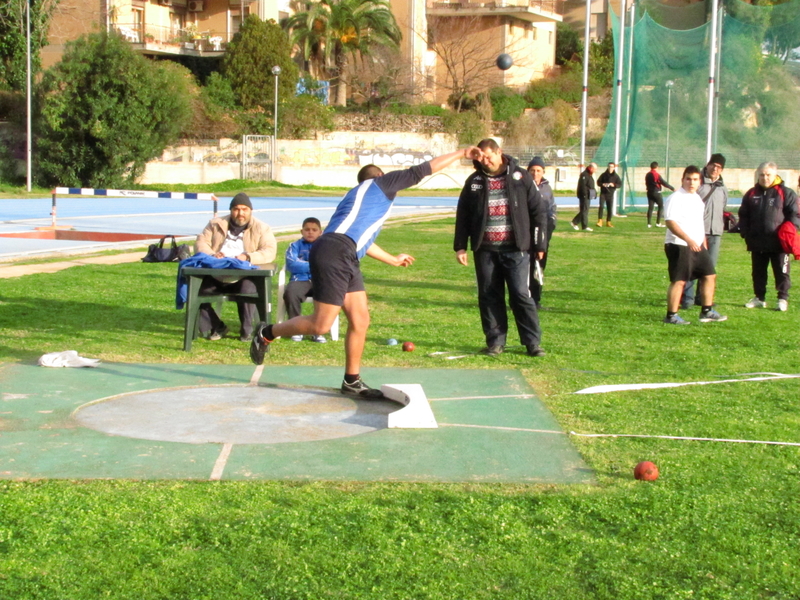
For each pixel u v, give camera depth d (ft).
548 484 14.42
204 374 22.52
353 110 173.27
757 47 93.40
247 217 27.96
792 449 16.39
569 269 47.09
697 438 16.98
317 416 18.79
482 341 27.50
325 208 99.86
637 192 105.09
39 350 24.90
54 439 16.71
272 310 32.04
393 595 10.55
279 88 154.71
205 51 165.07
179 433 17.34
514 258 24.97
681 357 25.23
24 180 133.18
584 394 20.67
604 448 16.40
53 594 10.48
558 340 27.81
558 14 202.08
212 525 12.44
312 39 171.22
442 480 14.57
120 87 131.44
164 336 27.40
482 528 12.50
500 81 185.57
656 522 12.82
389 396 20.31
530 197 25.09
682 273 30.71
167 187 137.49
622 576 11.14
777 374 22.98
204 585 10.73
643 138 96.02
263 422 18.24
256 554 11.55
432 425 17.80
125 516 12.72
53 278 39.34
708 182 33.68
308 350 25.76
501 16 186.19
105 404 19.56
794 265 52.21
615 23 97.60
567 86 188.55
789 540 12.28
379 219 19.24
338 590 10.66
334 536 12.14
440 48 187.01
